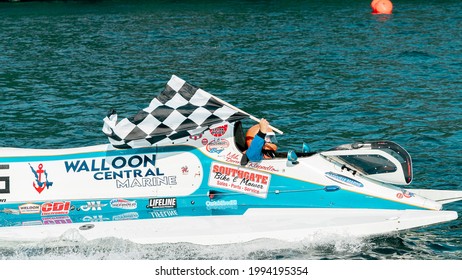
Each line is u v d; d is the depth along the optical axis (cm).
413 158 3531
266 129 2625
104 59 6203
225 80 5309
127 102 4678
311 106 4512
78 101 4700
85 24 8294
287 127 4047
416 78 5306
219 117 2656
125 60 6150
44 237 2536
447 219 2592
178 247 2520
